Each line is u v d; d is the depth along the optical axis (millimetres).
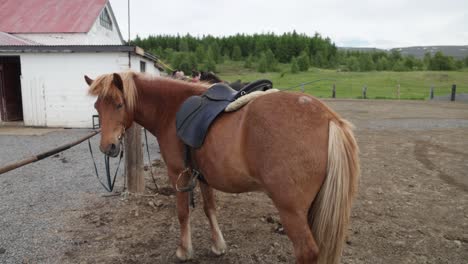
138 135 4574
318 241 2105
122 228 3662
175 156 2771
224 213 4117
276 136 2105
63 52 11359
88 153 7660
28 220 3873
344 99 25031
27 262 2980
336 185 1998
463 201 4492
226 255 3145
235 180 2375
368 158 7023
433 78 42969
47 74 11617
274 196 2131
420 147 8156
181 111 2627
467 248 3236
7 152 7668
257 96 2395
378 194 4785
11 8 18594
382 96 27969
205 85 2895
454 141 8883
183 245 3006
